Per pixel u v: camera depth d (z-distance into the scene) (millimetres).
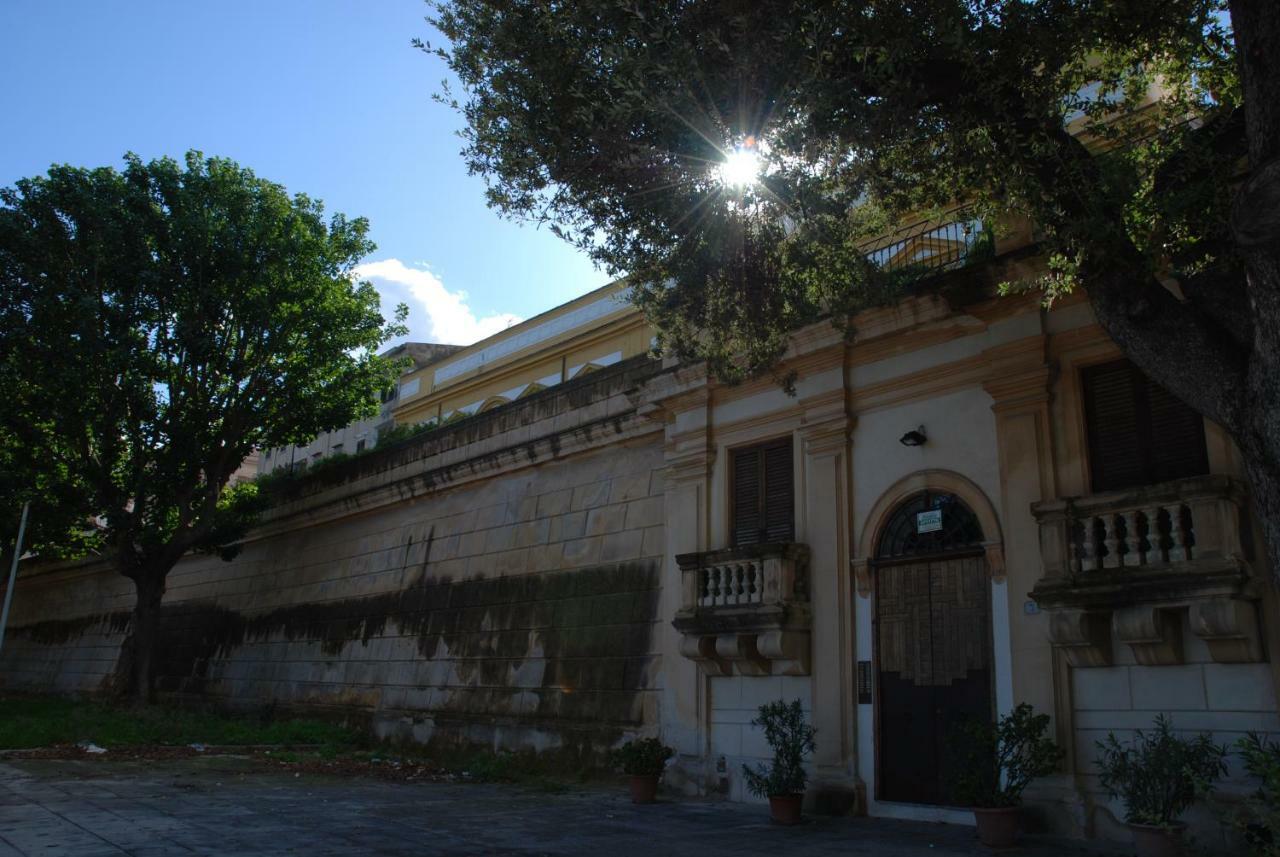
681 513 13906
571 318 25750
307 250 21109
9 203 19016
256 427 21594
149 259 19406
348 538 21625
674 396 14266
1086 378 10039
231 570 25203
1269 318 5953
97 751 14930
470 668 16938
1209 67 9023
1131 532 8875
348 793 11828
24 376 18984
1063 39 8430
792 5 8398
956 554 10664
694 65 8570
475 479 18469
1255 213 5809
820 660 11578
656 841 8859
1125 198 7715
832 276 10633
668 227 10125
